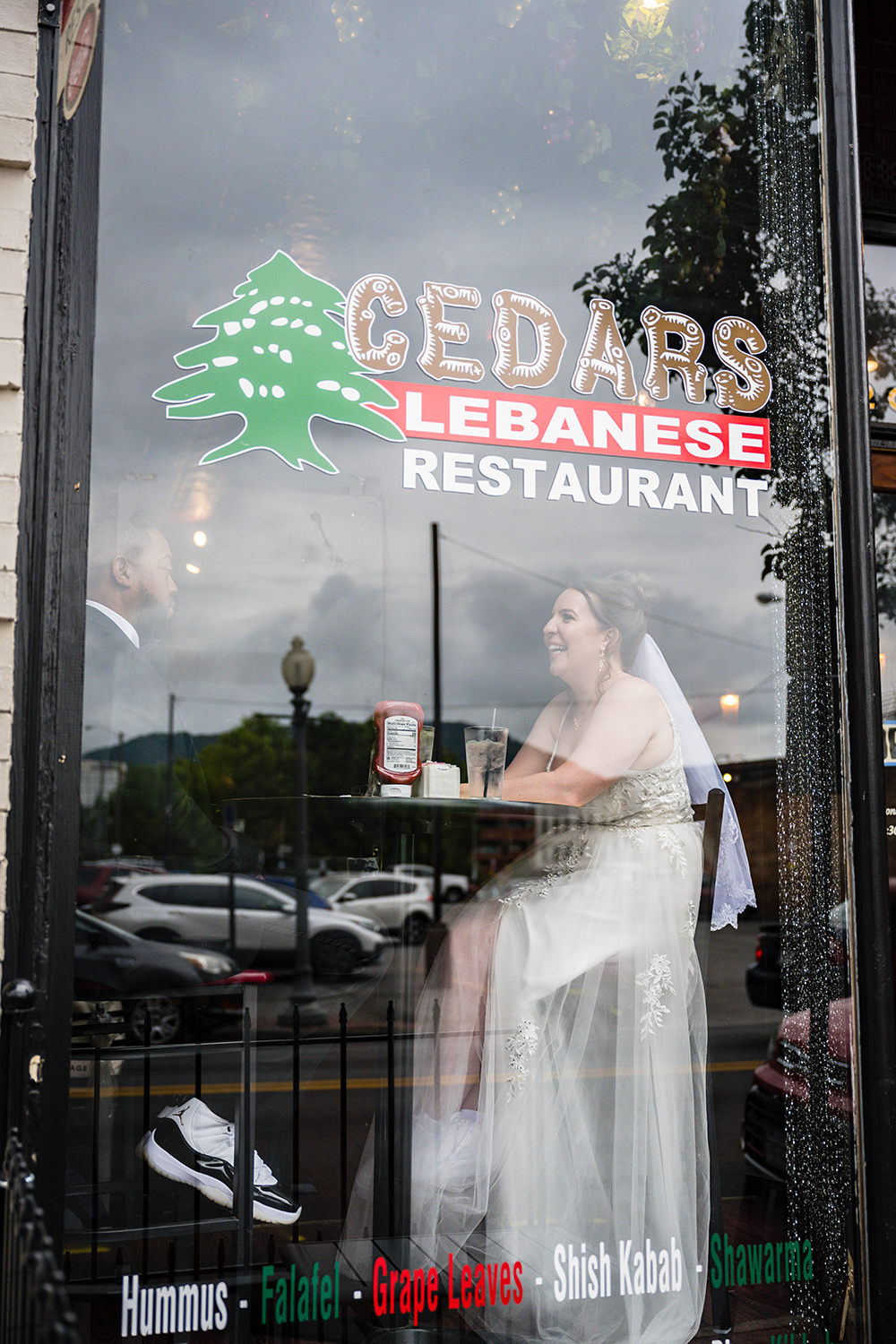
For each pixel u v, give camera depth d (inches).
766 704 83.2
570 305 85.8
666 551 85.9
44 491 62.7
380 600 84.7
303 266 80.2
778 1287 74.9
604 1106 76.7
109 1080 69.2
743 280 85.7
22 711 61.6
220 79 76.9
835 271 82.2
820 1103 77.9
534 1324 71.9
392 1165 74.7
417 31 81.9
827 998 78.7
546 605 86.4
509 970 78.7
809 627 82.4
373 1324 69.6
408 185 83.5
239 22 77.2
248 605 80.3
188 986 72.0
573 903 81.4
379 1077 76.7
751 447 85.5
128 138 74.2
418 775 83.3
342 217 81.6
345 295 81.3
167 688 72.9
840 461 81.3
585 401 85.2
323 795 82.1
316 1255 70.1
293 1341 67.8
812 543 82.9
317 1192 73.9
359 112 81.9
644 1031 78.4
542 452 84.2
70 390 64.1
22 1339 38.6
